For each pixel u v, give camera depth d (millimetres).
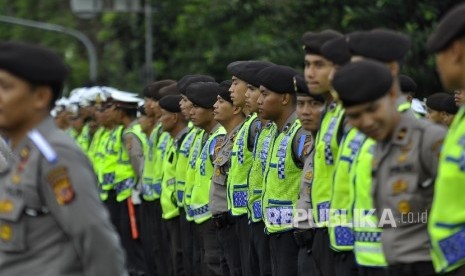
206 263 20844
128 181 27344
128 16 50562
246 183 19000
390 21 29094
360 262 12578
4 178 10688
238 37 37219
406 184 11984
